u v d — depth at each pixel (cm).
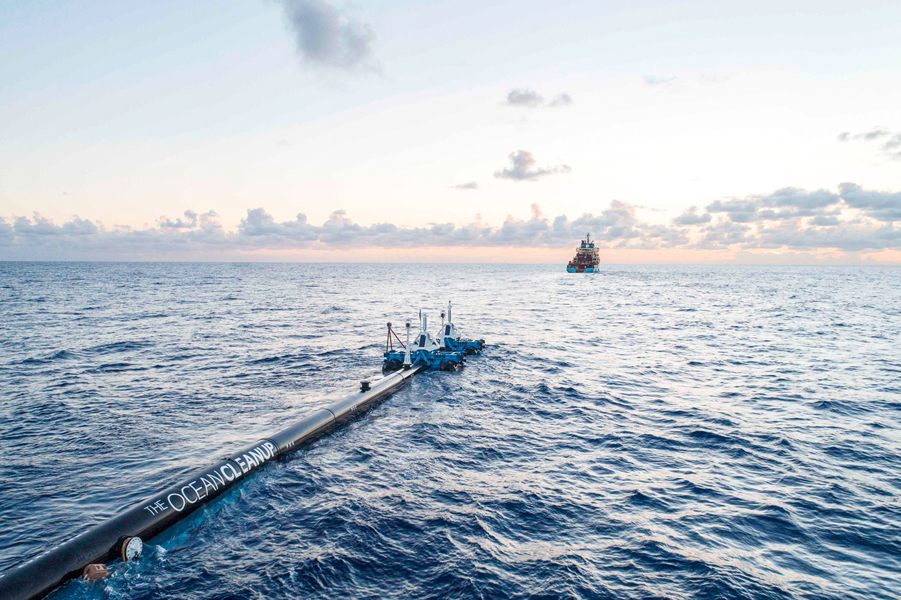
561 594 1134
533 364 3919
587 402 2808
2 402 2625
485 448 2088
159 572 1241
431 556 1292
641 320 7025
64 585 1191
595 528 1441
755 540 1381
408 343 3541
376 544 1347
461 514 1513
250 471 1803
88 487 1670
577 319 7106
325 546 1338
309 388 3031
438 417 2527
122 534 1341
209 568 1253
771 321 6931
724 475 1816
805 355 4331
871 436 2233
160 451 1989
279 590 1155
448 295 11806
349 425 2394
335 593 1143
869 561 1285
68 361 3672
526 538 1387
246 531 1430
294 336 5112
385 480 1770
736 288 15712
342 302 9506
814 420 2466
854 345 4866
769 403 2781
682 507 1570
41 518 1469
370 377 3350
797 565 1265
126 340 4641
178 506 1498
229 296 10500
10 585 1120
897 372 3625
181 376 3291
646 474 1823
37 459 1895
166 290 11969
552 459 1969
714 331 5884
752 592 1147
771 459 1964
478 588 1156
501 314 7706
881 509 1561
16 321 5862
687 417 2520
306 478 1791
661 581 1190
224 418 2425
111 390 2902
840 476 1808
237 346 4459
